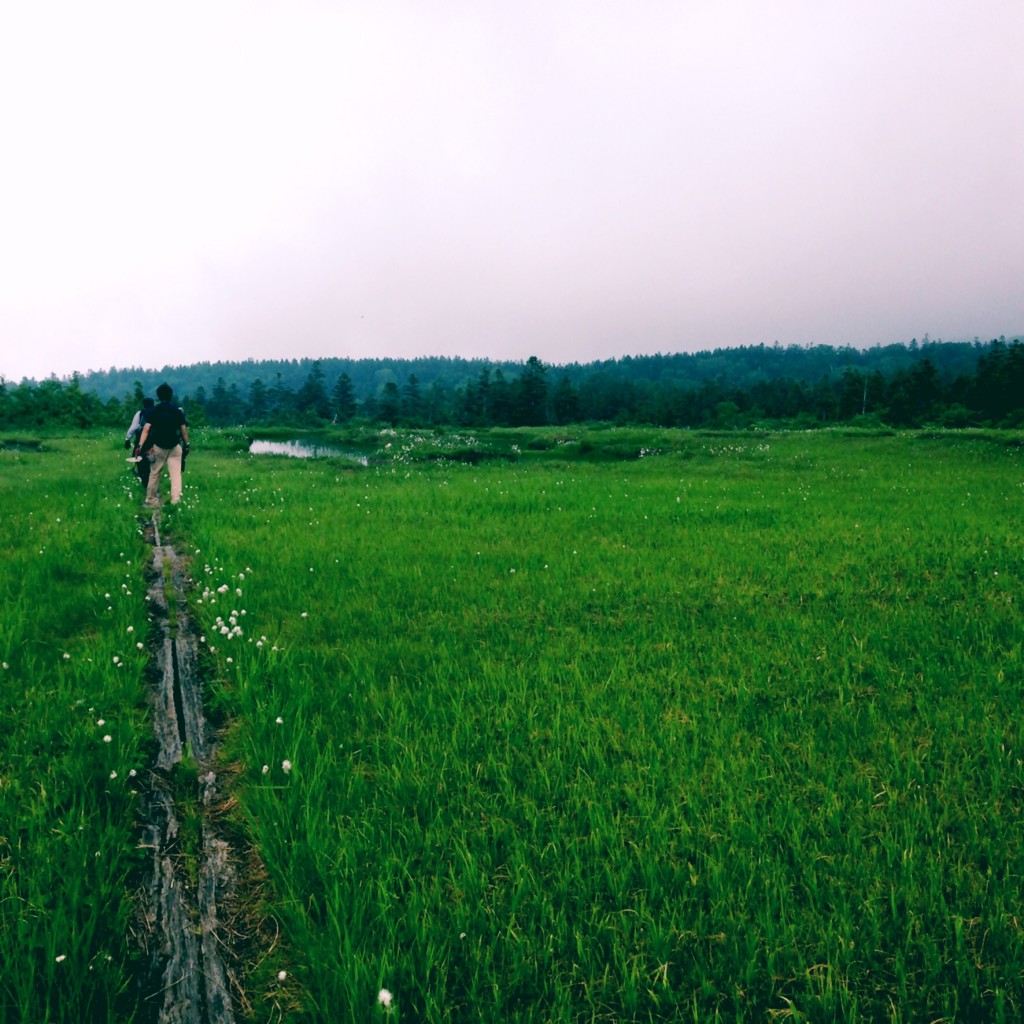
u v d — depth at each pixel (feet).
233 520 37.91
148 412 43.34
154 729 14.53
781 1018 8.02
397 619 21.43
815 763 13.05
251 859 10.96
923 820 11.26
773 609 22.39
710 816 11.44
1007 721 14.42
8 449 92.89
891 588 24.32
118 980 8.43
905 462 72.59
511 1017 7.98
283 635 20.04
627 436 108.47
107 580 24.62
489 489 52.80
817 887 9.82
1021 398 237.45
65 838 10.56
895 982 8.43
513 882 10.10
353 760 13.53
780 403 394.11
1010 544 29.17
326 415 412.57
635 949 8.95
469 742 14.03
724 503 43.75
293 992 8.56
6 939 8.54
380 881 9.68
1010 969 8.32
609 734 14.29
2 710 14.43
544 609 22.68
